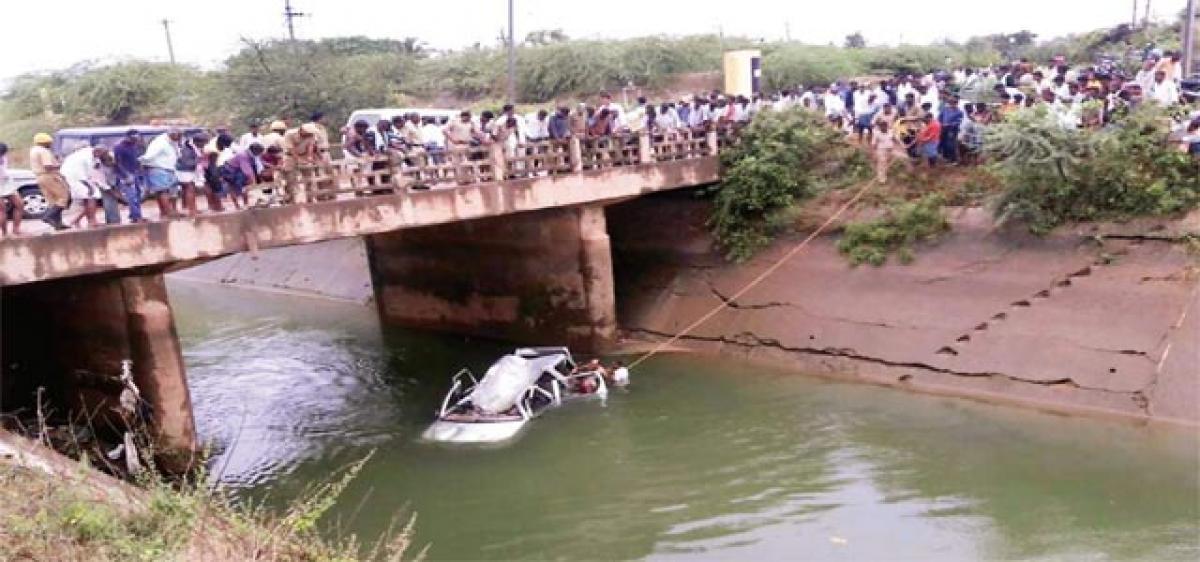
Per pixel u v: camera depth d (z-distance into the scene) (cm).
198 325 2428
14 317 1631
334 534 1220
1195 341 1395
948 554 1070
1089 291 1548
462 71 4091
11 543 673
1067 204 1648
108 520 736
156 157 1340
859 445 1384
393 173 1579
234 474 1438
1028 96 1881
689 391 1669
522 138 1984
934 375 1598
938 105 2019
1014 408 1465
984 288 1658
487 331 2142
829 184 1991
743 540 1140
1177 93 1839
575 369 1742
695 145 2059
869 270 1811
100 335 1462
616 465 1384
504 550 1162
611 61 3719
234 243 1405
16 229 1249
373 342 2186
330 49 4134
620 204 2253
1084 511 1139
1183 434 1316
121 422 1469
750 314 1903
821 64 3641
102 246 1279
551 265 1975
